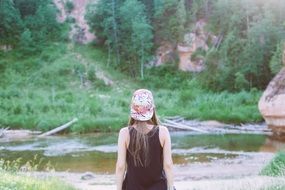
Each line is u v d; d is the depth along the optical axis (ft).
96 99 162.50
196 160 70.38
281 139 100.37
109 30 220.64
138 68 213.46
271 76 182.09
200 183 43.83
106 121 130.00
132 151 13.65
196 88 191.72
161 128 13.84
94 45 229.66
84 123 128.06
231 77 183.21
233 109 144.97
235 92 179.42
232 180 42.29
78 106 150.71
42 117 137.08
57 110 148.66
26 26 231.30
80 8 248.93
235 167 62.44
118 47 219.00
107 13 225.76
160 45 222.89
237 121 134.41
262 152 78.64
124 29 220.02
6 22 223.71
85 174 55.93
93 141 104.01
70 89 195.31
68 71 204.95
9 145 97.71
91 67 206.49
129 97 177.17
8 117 137.18
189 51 219.00
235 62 185.47
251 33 184.24
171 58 219.41
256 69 180.75
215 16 220.02
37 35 227.81
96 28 229.86
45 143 101.14
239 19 206.18
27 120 134.21
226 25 216.54
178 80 207.00
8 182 32.27
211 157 73.46
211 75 188.75
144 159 13.57
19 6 242.37
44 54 218.79
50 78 200.44
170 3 223.71
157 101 161.79
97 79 201.46
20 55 219.00
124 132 13.87
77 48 226.58
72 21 241.55
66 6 249.34
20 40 223.30
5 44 223.30
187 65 217.15
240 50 186.80
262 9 201.57
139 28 212.84
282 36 184.03
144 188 13.70
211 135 112.78
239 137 106.32
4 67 212.23
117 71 213.66
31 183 34.06
